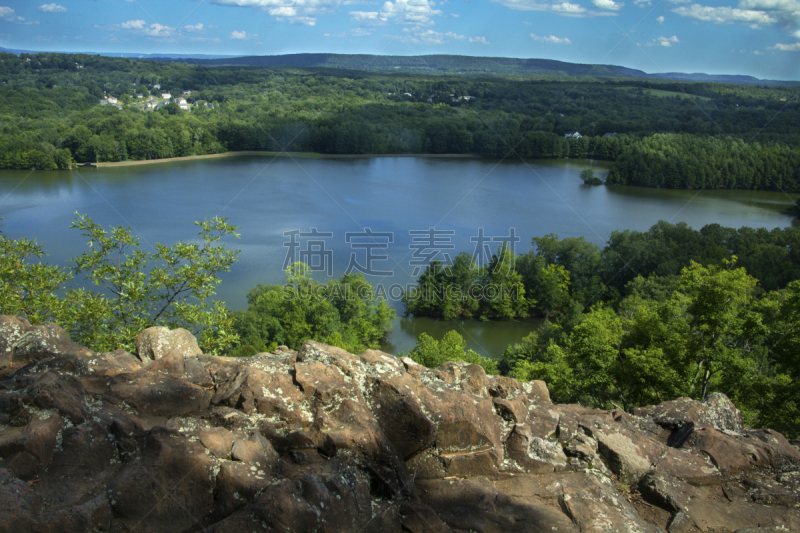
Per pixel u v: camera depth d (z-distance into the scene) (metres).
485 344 59.25
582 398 23.12
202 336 11.65
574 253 70.19
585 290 66.69
